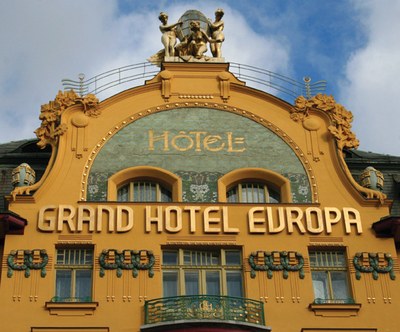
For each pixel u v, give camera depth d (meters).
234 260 28.05
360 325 26.94
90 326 26.31
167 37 32.69
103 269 27.33
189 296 26.77
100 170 29.44
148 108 30.94
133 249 27.73
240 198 29.72
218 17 33.50
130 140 30.23
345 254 28.34
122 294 26.94
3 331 26.09
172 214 28.48
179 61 32.03
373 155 33.22
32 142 31.94
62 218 28.14
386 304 27.38
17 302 26.61
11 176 30.81
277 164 30.05
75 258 27.73
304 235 28.44
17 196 28.45
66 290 27.23
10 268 27.16
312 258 28.31
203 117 30.97
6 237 27.70
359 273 27.88
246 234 28.31
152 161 29.80
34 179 29.77
